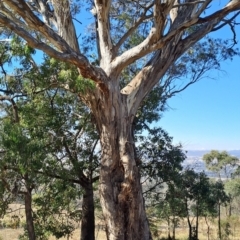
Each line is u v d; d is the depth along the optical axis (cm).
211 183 2212
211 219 2556
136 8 1210
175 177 1605
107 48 1048
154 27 884
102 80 962
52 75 1016
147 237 1009
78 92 1016
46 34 801
